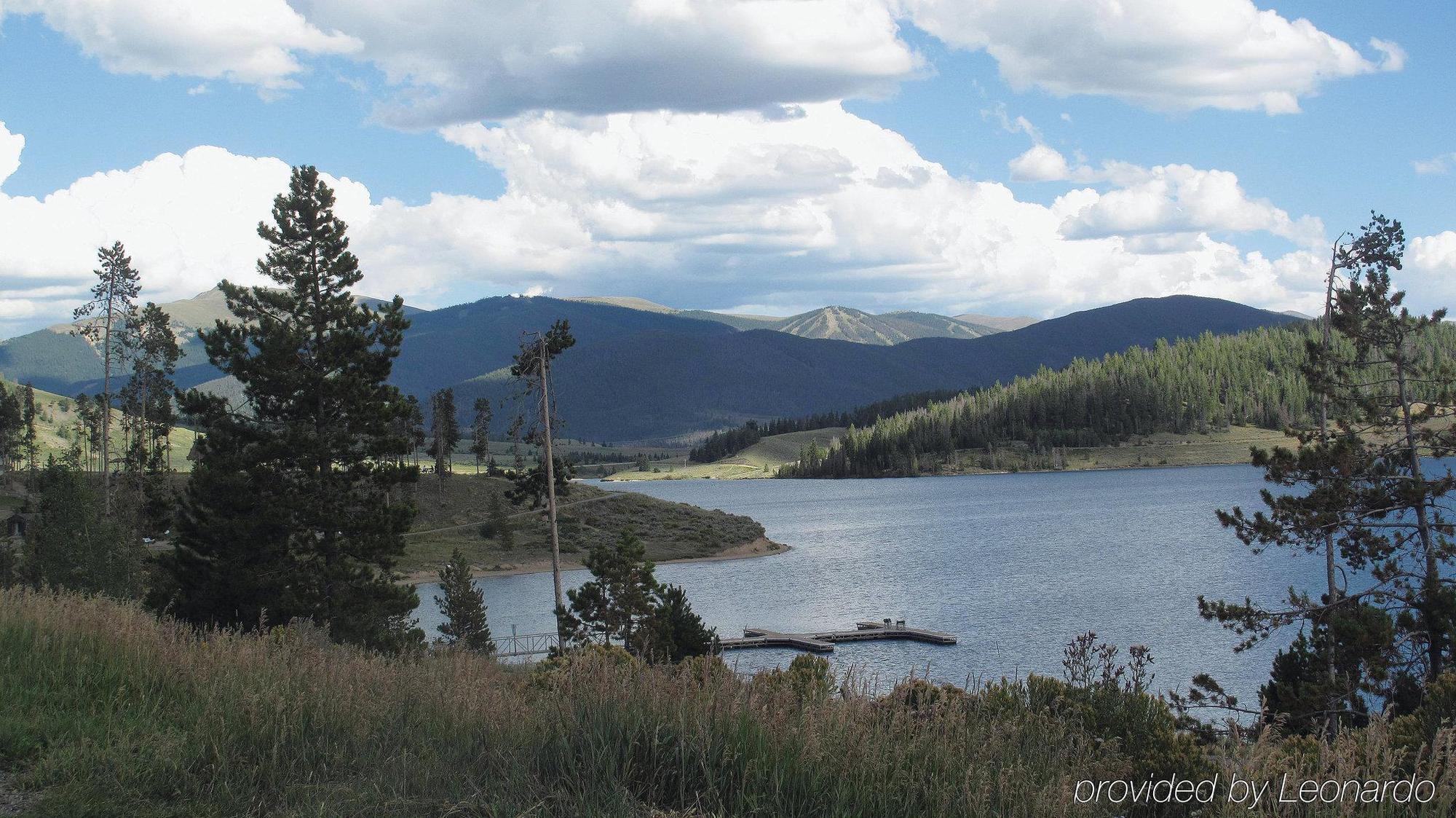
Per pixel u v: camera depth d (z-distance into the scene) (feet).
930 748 23.67
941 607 246.27
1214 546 355.15
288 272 123.95
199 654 33.88
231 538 111.34
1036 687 33.58
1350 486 82.38
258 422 122.21
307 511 115.24
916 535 450.30
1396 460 83.15
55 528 128.67
